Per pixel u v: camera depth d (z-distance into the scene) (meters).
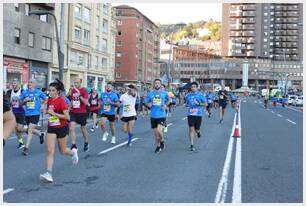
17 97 11.93
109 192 6.91
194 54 156.25
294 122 24.86
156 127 11.52
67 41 49.16
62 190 7.00
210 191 7.09
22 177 7.99
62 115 7.85
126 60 98.81
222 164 9.80
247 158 10.76
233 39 166.25
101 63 60.09
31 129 11.14
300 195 6.91
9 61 35.44
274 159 10.63
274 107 54.03
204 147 12.85
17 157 10.34
